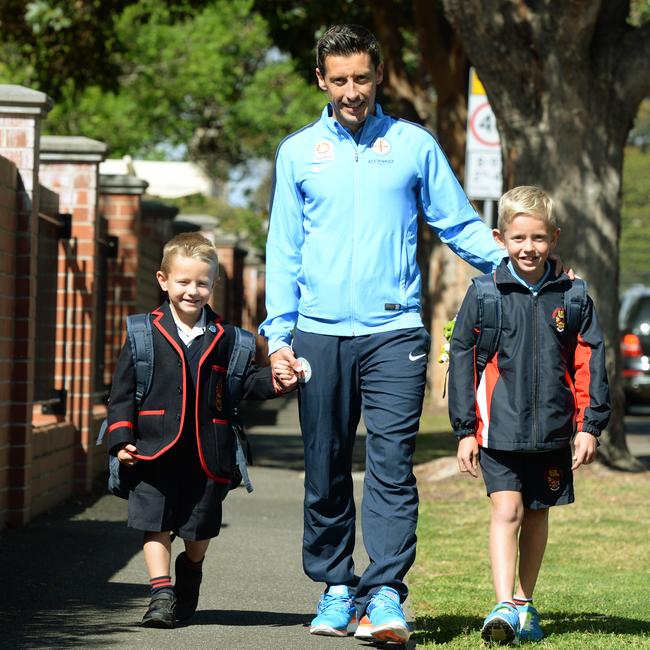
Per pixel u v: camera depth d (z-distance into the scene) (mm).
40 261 27078
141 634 15117
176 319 15648
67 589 18062
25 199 24328
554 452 14945
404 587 14992
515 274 14828
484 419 14836
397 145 15250
